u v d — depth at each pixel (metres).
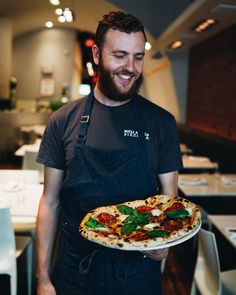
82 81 17.12
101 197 1.16
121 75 1.07
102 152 1.15
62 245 1.24
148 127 1.18
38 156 1.24
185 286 2.85
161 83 9.78
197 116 7.61
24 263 2.88
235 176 3.78
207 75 6.88
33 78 10.73
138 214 1.10
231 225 2.24
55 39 10.62
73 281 1.21
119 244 0.93
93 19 8.45
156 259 1.07
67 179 1.18
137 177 1.17
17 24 9.30
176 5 7.25
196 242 3.41
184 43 6.92
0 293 2.49
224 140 5.32
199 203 4.28
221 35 6.05
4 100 8.13
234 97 5.44
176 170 1.22
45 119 8.48
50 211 1.27
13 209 2.25
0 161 7.17
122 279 1.15
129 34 1.03
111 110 1.18
